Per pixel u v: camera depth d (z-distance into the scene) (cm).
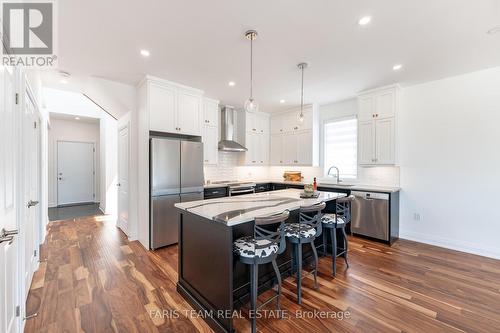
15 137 160
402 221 388
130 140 377
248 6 186
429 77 340
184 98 375
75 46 247
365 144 397
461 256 312
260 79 347
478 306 204
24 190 191
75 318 189
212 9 190
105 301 212
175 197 357
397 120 367
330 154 491
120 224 443
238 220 175
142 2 180
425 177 364
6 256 139
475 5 184
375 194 367
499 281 246
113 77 338
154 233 334
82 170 721
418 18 201
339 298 217
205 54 268
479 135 319
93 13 192
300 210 224
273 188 546
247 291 212
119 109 398
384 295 221
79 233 413
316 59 280
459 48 254
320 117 503
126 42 240
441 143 349
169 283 246
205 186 420
